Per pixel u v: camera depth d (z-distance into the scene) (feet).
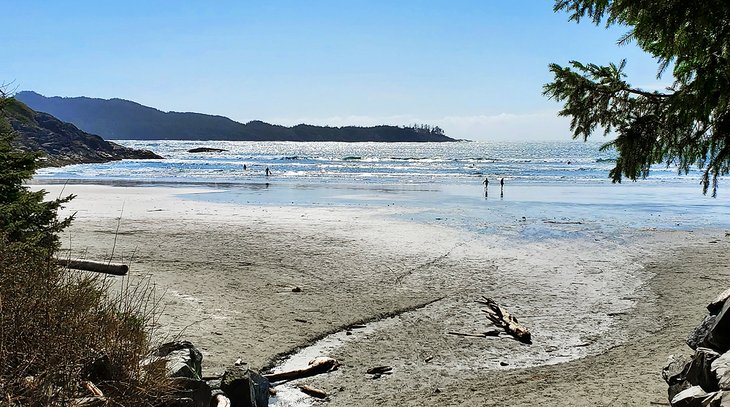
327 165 315.37
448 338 38.34
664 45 14.21
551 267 60.85
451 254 66.85
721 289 51.26
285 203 122.72
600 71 17.03
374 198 136.15
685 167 16.71
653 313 44.19
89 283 19.44
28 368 14.39
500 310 43.86
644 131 16.60
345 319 41.70
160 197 133.18
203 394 20.08
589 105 16.99
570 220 97.91
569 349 36.32
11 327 14.60
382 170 267.80
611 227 90.02
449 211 109.50
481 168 285.02
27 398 13.52
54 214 28.30
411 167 295.89
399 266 59.88
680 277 56.39
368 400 28.17
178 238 74.49
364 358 34.42
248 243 71.72
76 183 176.86
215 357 32.65
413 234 80.79
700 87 13.75
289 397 28.60
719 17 12.88
